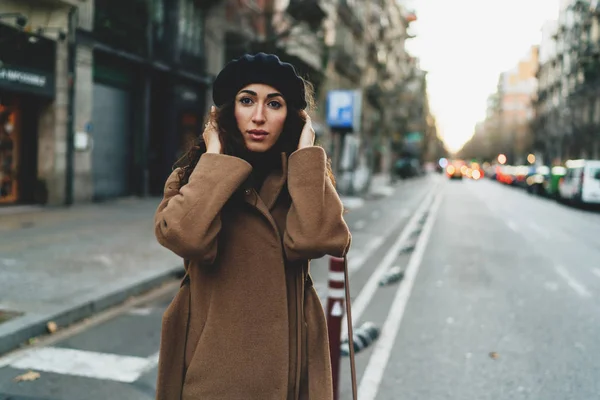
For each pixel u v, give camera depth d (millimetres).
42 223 11227
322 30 27484
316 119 30594
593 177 24516
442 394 4129
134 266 7652
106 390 3994
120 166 17500
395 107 59156
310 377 1840
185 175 1886
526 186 40188
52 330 5168
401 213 19812
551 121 62531
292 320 1822
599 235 15070
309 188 1735
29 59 12695
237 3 22391
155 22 18125
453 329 5781
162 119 19344
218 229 1693
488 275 8875
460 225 16469
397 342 5316
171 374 1831
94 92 15859
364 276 8492
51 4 13250
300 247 1705
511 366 4730
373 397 4051
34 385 4031
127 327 5477
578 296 7500
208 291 1792
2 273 6883
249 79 1781
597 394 4180
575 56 53531
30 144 13969
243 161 1720
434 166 129625
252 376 1728
